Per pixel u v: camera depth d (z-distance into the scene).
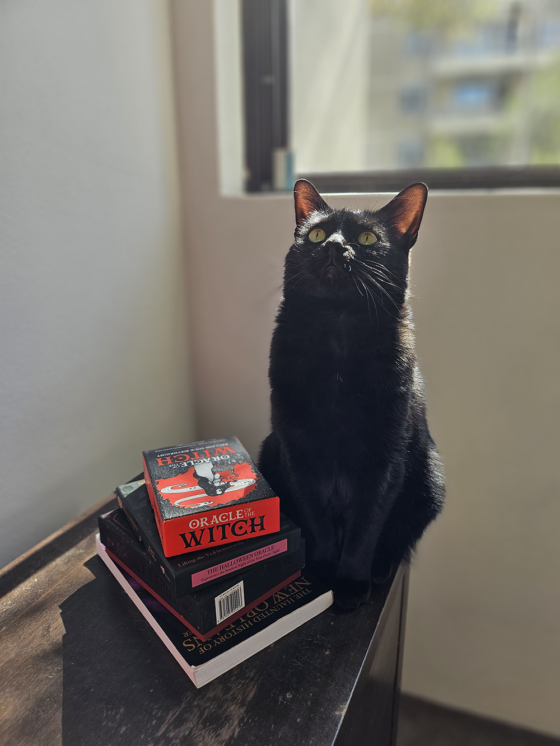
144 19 1.00
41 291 0.83
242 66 1.20
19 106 0.76
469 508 1.10
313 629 0.64
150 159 1.06
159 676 0.57
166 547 0.58
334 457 0.68
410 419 0.70
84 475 0.97
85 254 0.92
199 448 0.75
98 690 0.56
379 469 0.67
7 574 0.74
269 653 0.60
